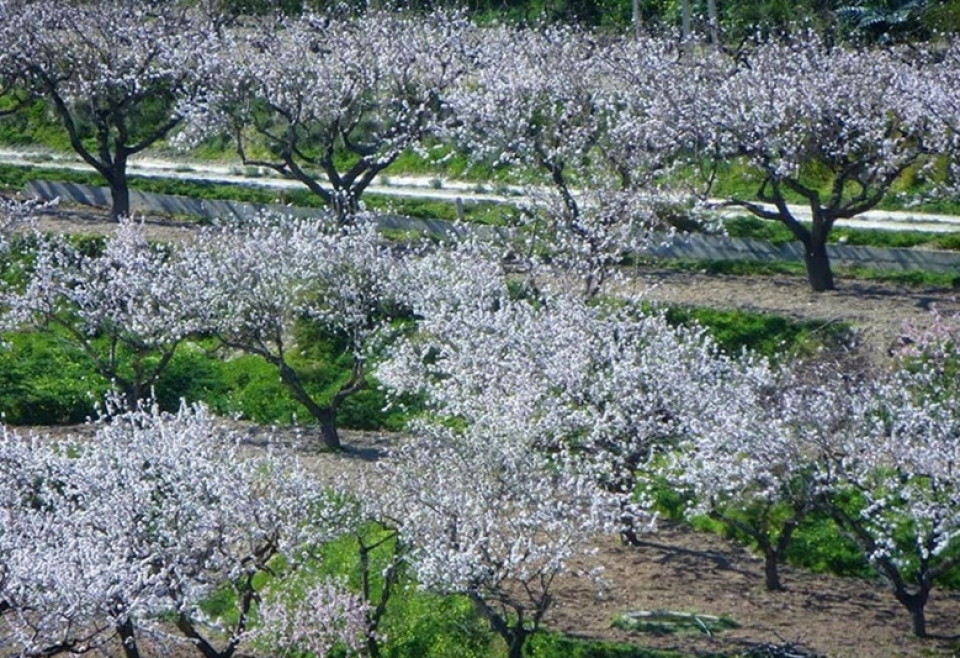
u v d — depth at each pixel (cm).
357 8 8369
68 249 5594
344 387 5097
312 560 3934
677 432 4238
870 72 6141
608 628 3925
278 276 5031
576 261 5281
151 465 3812
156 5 7956
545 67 6644
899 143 5956
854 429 4038
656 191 5869
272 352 5706
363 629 3728
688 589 4194
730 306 5756
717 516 4212
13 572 3331
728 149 5866
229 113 6925
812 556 4391
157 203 7319
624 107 6656
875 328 5456
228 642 3775
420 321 5094
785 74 6069
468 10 8850
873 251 6219
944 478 3869
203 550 3659
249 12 8556
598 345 4544
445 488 3741
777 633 3928
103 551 3494
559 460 4191
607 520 3819
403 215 6800
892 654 3831
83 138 8425
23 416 5350
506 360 4525
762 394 4366
